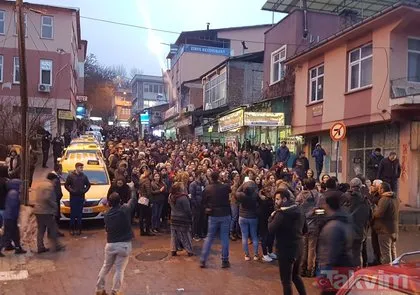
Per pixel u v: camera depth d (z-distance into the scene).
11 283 7.50
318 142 19.27
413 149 13.88
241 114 18.78
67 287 7.32
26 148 13.88
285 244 6.05
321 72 18.78
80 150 16.97
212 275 8.03
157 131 52.94
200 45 45.22
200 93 41.47
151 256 9.37
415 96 13.11
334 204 5.54
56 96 34.12
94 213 12.28
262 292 7.11
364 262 7.95
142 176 11.80
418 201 13.84
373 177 14.13
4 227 9.27
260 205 9.17
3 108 25.52
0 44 33.09
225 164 16.02
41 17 34.16
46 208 9.56
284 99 21.11
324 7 25.17
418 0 17.81
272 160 19.55
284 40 23.23
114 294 6.75
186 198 9.45
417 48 14.75
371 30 15.25
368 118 15.20
